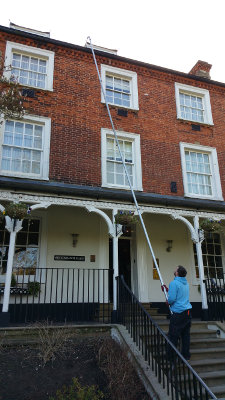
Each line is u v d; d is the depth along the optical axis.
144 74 10.95
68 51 10.03
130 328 5.91
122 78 10.78
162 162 9.97
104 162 9.21
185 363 3.82
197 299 9.52
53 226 8.65
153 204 8.37
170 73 11.31
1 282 7.85
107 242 9.01
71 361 5.17
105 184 8.95
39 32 11.07
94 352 5.49
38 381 4.56
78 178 8.72
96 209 7.52
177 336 5.24
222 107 11.80
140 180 9.45
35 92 9.12
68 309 8.12
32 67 9.65
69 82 9.67
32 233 8.53
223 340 6.34
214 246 10.51
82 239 8.80
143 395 4.48
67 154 8.83
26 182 7.11
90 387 4.25
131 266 9.48
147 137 10.08
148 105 10.52
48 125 8.91
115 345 5.65
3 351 5.27
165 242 9.69
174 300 5.33
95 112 9.66
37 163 8.65
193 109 11.48
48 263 8.30
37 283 7.88
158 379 4.50
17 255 8.20
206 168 10.76
